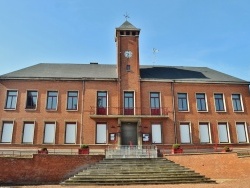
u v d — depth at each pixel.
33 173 18.78
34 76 27.55
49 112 26.70
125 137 26.84
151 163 20.17
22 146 25.38
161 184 16.91
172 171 18.75
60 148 25.67
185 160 20.39
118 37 29.84
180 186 15.49
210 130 27.75
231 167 18.67
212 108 28.56
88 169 18.94
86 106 27.17
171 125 27.39
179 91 28.77
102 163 19.95
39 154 19.27
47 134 26.14
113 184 16.69
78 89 27.70
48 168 19.12
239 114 28.62
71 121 26.58
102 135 26.53
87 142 26.06
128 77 28.45
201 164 19.70
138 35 30.19
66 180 17.23
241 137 28.02
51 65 31.50
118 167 19.22
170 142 26.78
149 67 32.81
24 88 27.19
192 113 28.12
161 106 27.94
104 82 28.20
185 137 27.38
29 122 26.31
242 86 29.70
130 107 27.52
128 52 29.42
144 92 28.25
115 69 31.25
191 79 29.45
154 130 27.12
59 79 27.67
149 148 25.97
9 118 26.11
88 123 26.64
